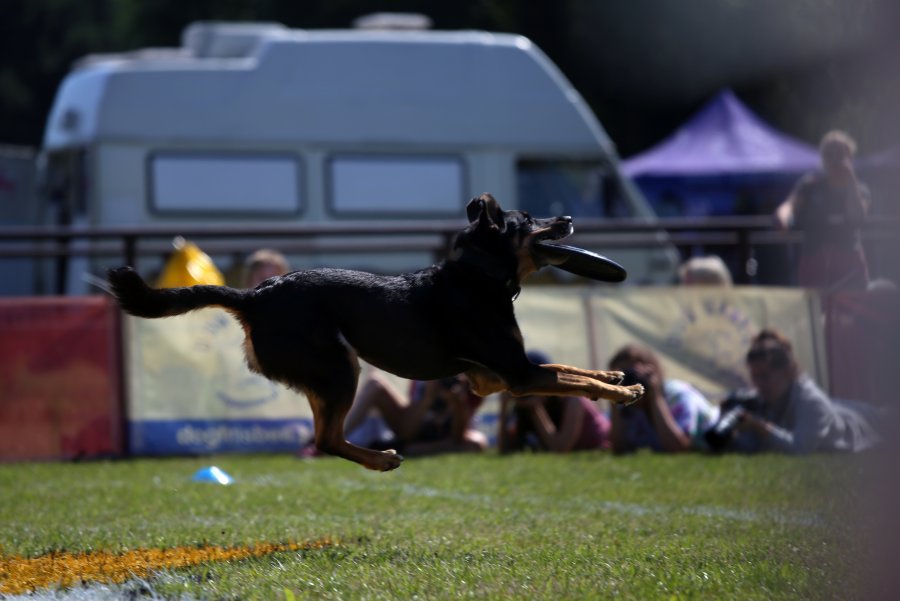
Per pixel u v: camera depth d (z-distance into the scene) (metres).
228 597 5.26
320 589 5.38
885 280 11.95
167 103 17.36
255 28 18.42
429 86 18.38
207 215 17.41
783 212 13.48
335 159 17.94
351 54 18.11
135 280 6.72
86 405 13.30
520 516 8.03
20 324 13.21
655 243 15.32
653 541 6.83
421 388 12.83
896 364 6.73
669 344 13.88
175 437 13.41
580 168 19.02
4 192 20.23
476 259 6.94
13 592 5.61
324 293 6.84
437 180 18.33
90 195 17.14
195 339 13.54
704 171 24.95
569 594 5.22
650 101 32.56
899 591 5.11
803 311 13.52
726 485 9.61
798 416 11.95
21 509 8.73
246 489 9.74
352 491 9.58
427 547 6.60
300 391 6.91
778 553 6.27
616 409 12.37
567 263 7.12
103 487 10.09
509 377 6.89
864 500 6.50
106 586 5.64
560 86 19.02
